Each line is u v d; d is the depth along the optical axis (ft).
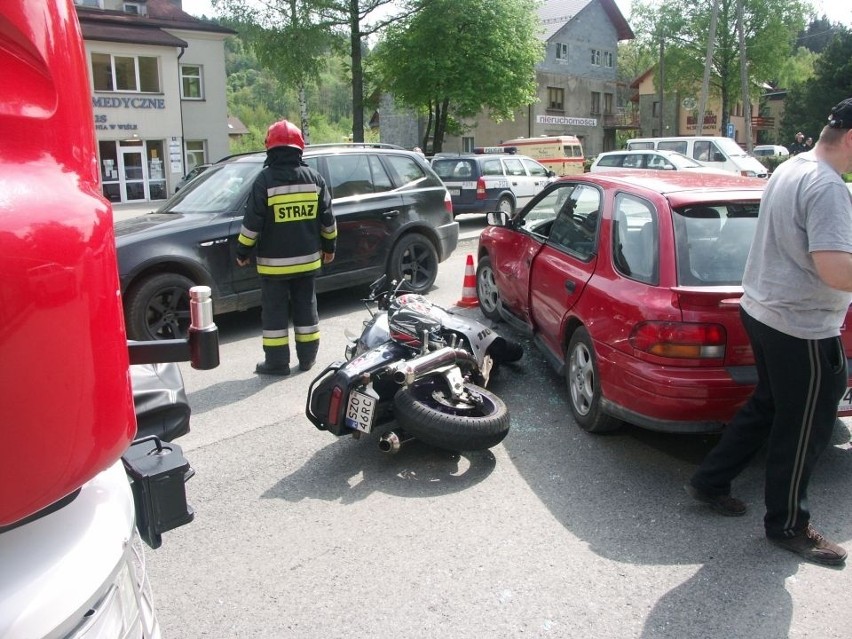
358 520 12.21
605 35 175.32
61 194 4.52
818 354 10.12
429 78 102.22
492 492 13.11
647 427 13.12
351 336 17.67
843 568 10.64
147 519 6.46
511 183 58.39
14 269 4.10
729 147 77.20
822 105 176.35
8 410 4.15
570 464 14.14
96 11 111.04
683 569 10.69
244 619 9.75
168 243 21.29
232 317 26.89
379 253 26.86
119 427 4.97
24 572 4.47
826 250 9.43
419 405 13.57
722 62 160.76
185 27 117.29
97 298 4.67
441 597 10.14
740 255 13.44
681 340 12.38
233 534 11.84
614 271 14.61
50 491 4.49
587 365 15.43
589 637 9.28
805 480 10.64
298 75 98.32
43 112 4.56
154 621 5.87
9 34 4.34
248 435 15.78
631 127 183.73
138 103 107.96
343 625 9.59
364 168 26.96
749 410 11.35
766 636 9.23
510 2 103.45
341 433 14.07
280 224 18.65
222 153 125.18
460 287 30.50
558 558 11.02
